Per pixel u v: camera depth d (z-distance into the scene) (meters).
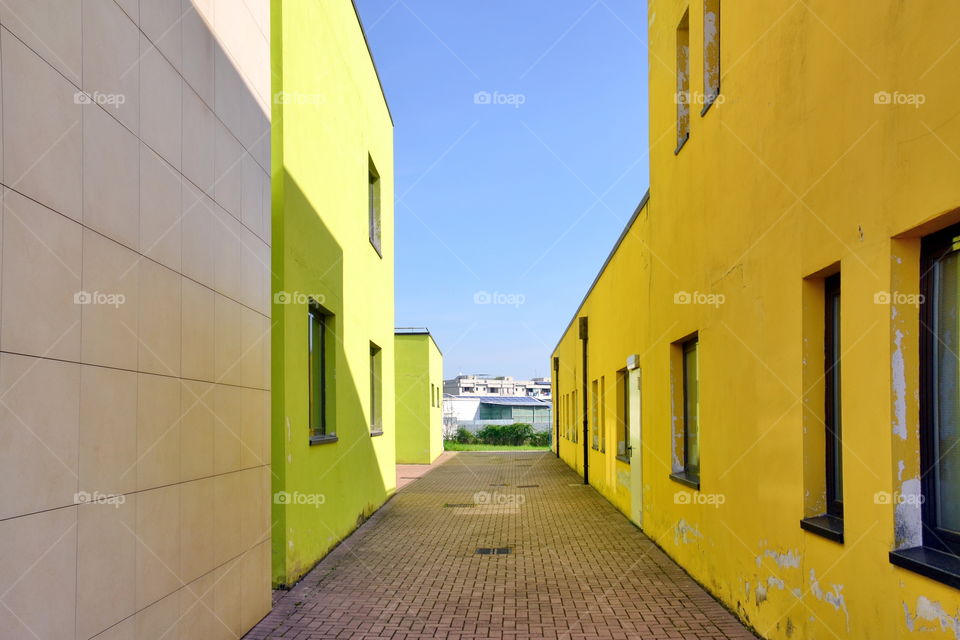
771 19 4.43
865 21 3.18
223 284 4.41
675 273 7.15
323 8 7.73
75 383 2.76
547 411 55.09
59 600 2.62
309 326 7.64
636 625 5.02
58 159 2.67
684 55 7.17
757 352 4.72
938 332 2.94
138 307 3.29
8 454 2.36
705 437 6.01
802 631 3.94
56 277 2.65
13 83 2.42
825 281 3.97
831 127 3.56
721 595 5.54
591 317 15.33
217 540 4.23
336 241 8.40
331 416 8.27
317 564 7.14
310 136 7.12
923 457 2.97
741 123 5.05
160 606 3.45
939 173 2.62
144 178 3.37
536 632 4.88
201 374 4.02
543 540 8.55
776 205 4.36
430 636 4.80
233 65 4.67
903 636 2.87
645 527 8.87
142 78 3.37
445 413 51.03
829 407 3.93
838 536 3.45
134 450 3.21
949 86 2.55
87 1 2.88
